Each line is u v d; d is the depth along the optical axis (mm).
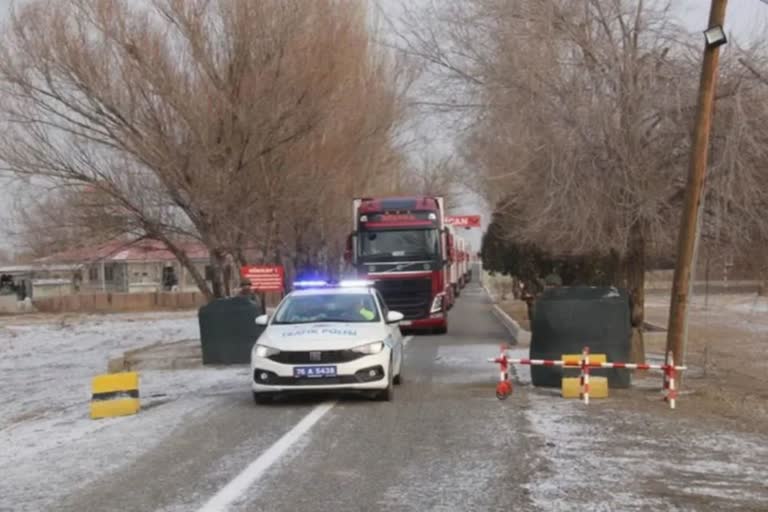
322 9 24031
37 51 21141
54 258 23438
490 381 16406
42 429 12594
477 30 18047
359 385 13156
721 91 15570
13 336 40094
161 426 11938
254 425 11703
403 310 28438
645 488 8289
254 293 24469
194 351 24094
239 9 21953
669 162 15984
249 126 21766
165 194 22250
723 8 13820
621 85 15914
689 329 31578
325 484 8406
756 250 16422
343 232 34062
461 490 8148
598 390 14031
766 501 7871
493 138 18594
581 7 16578
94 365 26719
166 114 21438
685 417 12344
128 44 21250
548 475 8742
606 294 15312
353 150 28812
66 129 21703
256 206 23812
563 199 16125
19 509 7812
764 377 18438
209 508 7605
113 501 7969
